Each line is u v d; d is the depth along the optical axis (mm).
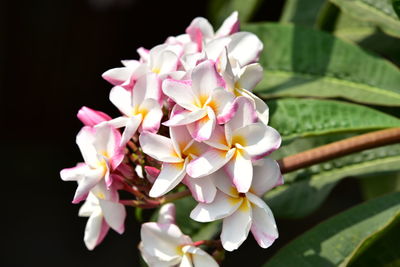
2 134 3936
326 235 965
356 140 939
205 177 870
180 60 915
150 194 866
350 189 3203
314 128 1012
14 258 3078
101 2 3809
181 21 3799
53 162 3766
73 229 3236
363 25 1115
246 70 906
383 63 1053
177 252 913
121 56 3863
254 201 867
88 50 3861
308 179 1057
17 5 3801
